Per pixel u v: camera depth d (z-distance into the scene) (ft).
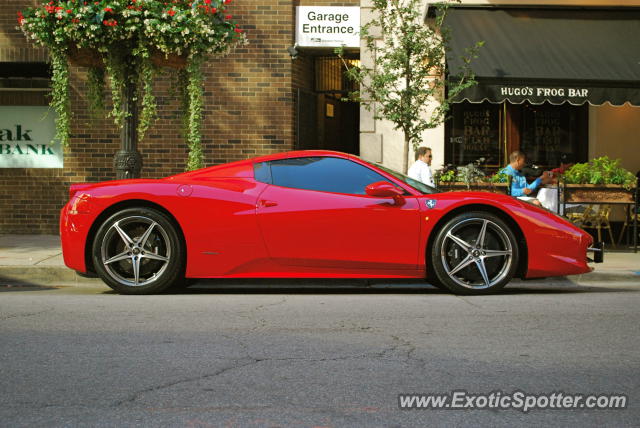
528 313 19.01
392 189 21.53
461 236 22.22
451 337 15.92
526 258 22.30
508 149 42.86
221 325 17.25
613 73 36.47
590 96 35.88
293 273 22.00
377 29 41.60
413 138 36.14
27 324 17.37
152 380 12.52
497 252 22.21
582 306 20.22
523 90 35.70
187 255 21.95
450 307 19.97
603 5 40.93
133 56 28.60
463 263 22.16
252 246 21.80
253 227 21.76
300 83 43.19
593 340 15.69
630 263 30.07
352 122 44.39
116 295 22.53
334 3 41.96
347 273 22.03
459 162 42.68
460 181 34.04
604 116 43.24
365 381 12.47
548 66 36.68
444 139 42.55
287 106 41.96
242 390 11.94
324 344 15.20
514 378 12.68
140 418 10.57
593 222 39.78
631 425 10.38
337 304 20.54
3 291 24.70
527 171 41.24
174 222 22.16
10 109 42.93
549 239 22.16
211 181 22.38
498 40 38.47
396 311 19.29
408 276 22.30
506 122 42.88
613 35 39.29
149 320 17.89
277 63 41.86
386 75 34.42
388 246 21.89
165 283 22.29
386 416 10.69
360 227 21.81
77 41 27.68
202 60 28.86
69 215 22.36
